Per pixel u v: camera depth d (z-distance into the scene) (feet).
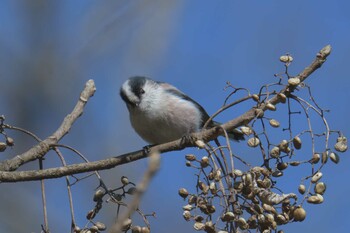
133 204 14.98
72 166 26.09
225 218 22.13
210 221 22.45
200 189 23.08
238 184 22.56
